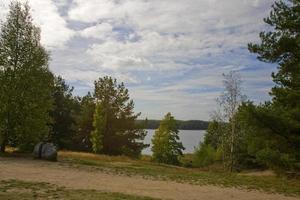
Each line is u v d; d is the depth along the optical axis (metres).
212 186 20.72
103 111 50.59
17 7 27.92
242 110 16.97
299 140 16.42
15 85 27.30
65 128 55.47
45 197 12.73
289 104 17.52
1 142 28.25
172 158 53.97
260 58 17.19
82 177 19.47
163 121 54.41
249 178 26.86
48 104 28.80
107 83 54.41
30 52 27.86
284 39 16.48
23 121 27.44
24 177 17.56
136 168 27.36
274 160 16.27
